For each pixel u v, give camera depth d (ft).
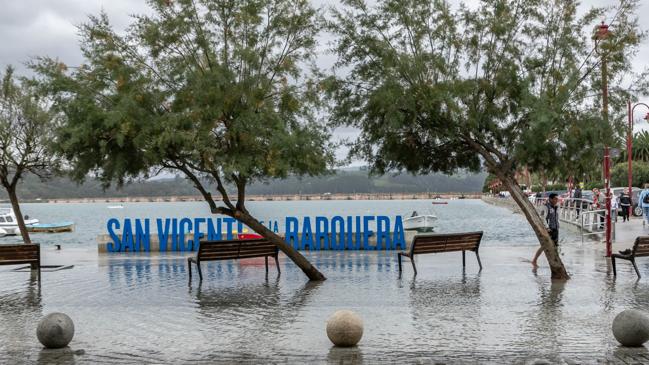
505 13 50.14
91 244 133.39
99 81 47.11
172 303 42.32
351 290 46.88
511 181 51.93
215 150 44.86
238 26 48.65
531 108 45.96
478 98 50.57
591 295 42.91
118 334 32.89
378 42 49.42
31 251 54.34
